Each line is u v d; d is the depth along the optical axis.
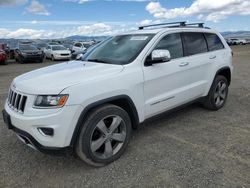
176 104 4.57
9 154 3.90
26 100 3.22
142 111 3.94
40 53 22.08
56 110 3.06
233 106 6.09
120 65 3.84
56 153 3.17
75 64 4.24
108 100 3.45
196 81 4.98
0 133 4.70
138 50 4.09
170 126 4.88
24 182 3.20
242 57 21.72
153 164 3.53
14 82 3.74
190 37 4.97
